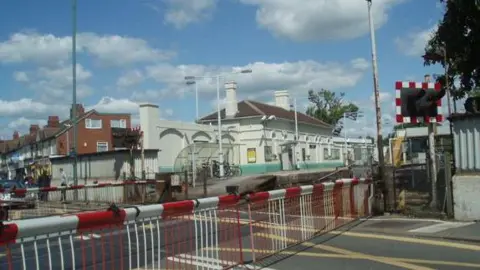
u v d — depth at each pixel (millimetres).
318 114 94125
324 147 63344
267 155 48500
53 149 62344
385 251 9445
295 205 10258
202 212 7469
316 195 11289
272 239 9266
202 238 7434
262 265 8219
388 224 12680
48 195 24406
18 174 72500
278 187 24078
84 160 32125
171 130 39875
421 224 12492
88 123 62531
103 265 5719
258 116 48000
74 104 28891
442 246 9891
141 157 29562
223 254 7984
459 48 19484
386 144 55562
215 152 40188
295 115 52844
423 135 31406
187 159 36938
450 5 18844
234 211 8242
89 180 31703
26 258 5117
